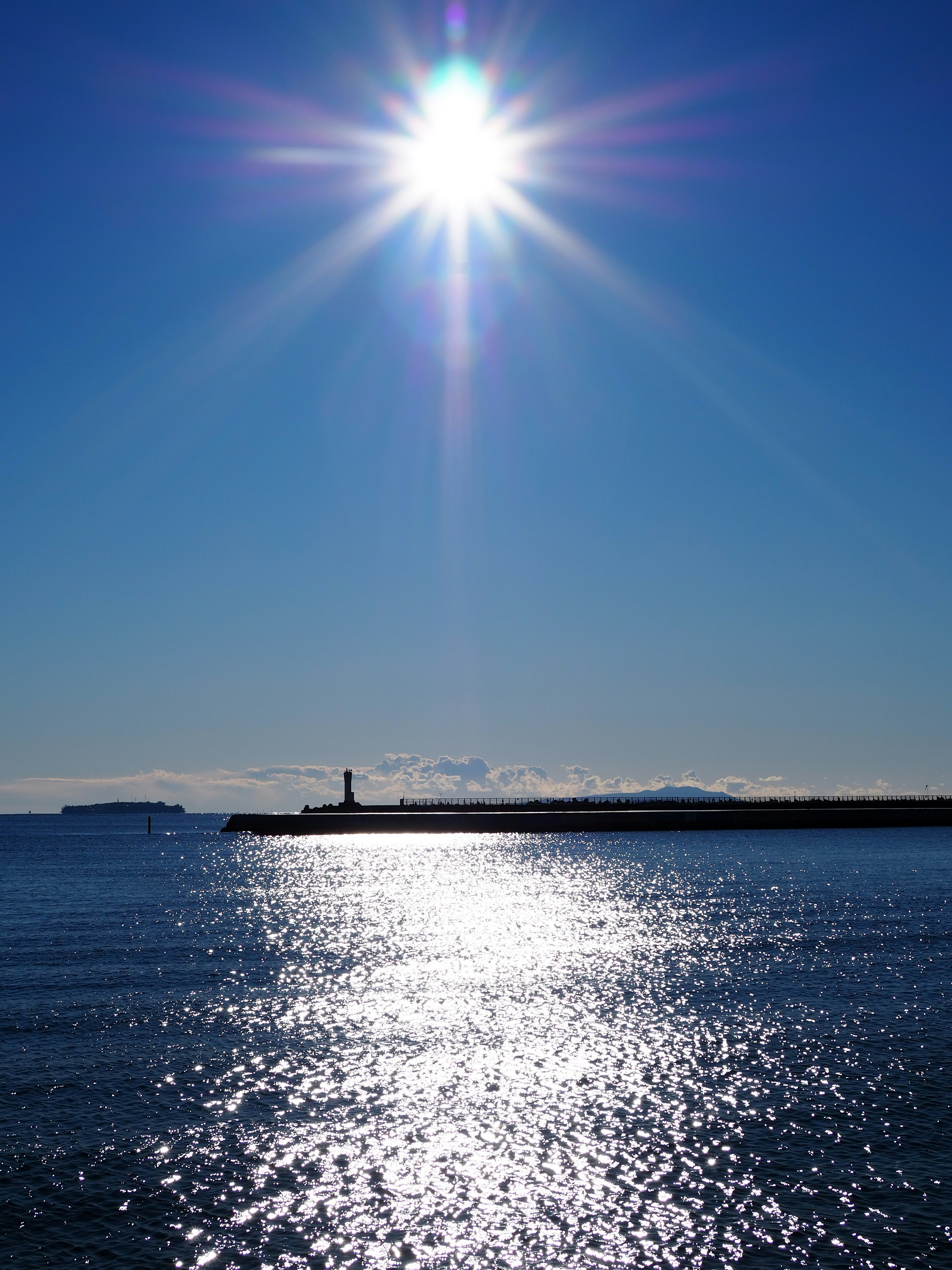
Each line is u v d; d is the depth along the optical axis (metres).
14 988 40.66
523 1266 18.02
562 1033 33.25
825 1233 18.88
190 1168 22.14
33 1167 22.09
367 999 38.59
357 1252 18.50
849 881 83.06
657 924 59.38
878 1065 28.92
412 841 177.00
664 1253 18.36
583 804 186.50
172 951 51.25
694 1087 27.41
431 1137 24.02
